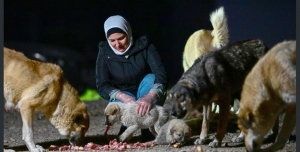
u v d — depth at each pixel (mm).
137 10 30875
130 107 10812
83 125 10562
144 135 11656
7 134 12914
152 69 11156
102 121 14867
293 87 8625
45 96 10172
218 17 12406
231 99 10891
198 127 12344
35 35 31734
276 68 8672
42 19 31906
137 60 11141
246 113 8820
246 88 8938
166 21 29859
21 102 10117
